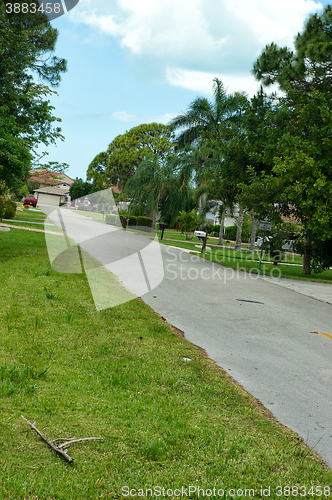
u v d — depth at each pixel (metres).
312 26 15.23
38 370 3.96
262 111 17.70
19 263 9.44
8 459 2.55
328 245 16.83
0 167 10.51
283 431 3.47
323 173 14.14
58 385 3.71
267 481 2.69
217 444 3.06
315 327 7.65
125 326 5.95
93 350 4.75
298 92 15.62
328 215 13.49
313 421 3.77
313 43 14.55
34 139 13.20
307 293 11.73
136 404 3.54
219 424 3.40
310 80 16.61
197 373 4.56
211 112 32.97
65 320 5.74
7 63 11.85
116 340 5.22
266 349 5.92
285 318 8.10
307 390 4.53
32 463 2.55
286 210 17.55
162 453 2.83
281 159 14.84
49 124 13.59
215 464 2.80
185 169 33.53
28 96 12.52
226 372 4.80
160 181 36.12
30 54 13.37
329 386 4.72
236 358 5.37
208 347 5.70
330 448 3.29
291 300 10.25
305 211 14.16
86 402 3.45
